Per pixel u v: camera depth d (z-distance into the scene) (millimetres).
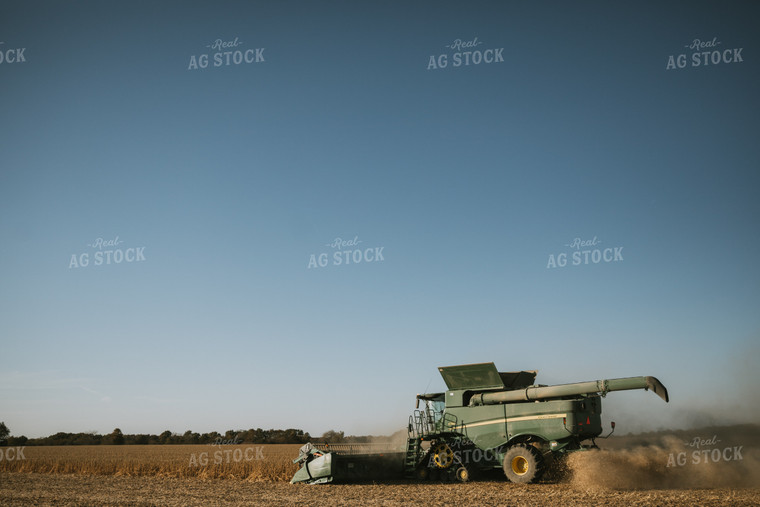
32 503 16297
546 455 19281
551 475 19719
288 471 25000
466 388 21562
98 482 23906
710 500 14664
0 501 16891
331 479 21016
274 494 18141
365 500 16031
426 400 22969
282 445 73625
